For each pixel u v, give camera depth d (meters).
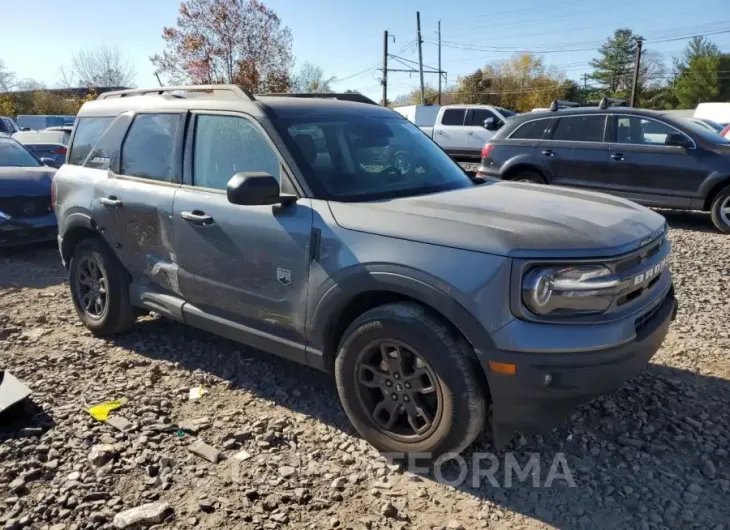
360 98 4.92
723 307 5.69
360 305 3.41
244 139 3.88
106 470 3.19
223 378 4.30
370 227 3.23
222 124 4.03
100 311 4.96
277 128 3.74
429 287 2.97
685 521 2.83
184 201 4.07
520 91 73.81
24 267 7.52
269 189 3.37
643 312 3.11
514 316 2.83
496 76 76.50
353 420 3.42
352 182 3.70
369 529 2.80
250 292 3.75
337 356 3.40
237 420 3.71
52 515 2.87
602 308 2.90
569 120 10.39
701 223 10.30
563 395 2.84
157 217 4.25
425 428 3.15
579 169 10.21
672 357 4.57
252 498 3.00
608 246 2.92
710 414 3.75
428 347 3.01
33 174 8.11
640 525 2.81
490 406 3.11
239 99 4.06
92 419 3.70
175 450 3.39
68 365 4.50
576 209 3.42
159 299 4.43
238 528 2.79
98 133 5.02
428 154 4.37
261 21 26.17
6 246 7.70
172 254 4.20
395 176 3.93
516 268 2.82
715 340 4.89
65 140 15.80
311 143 3.78
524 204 3.46
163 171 4.36
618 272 2.95
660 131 9.63
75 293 5.17
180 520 2.84
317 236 3.38
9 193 7.64
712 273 6.85
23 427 3.60
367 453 3.37
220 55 26.08
